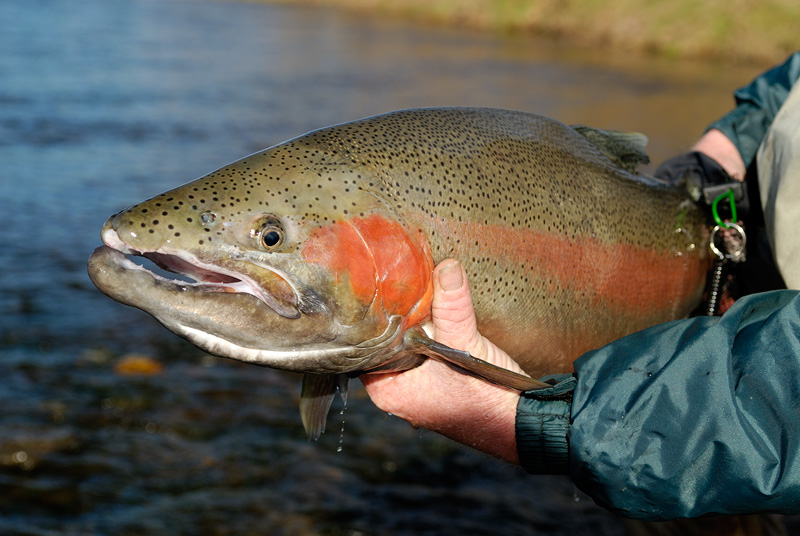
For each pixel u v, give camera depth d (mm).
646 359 1919
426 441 4496
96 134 11141
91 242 7246
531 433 2033
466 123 2328
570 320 2521
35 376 4855
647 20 22750
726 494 1786
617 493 1878
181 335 1822
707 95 15188
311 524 3748
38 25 21969
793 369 1773
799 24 20406
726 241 2758
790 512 1800
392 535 3713
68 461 4066
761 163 2391
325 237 1910
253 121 12461
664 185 2836
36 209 8023
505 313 2340
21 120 11609
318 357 1947
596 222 2545
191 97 14094
